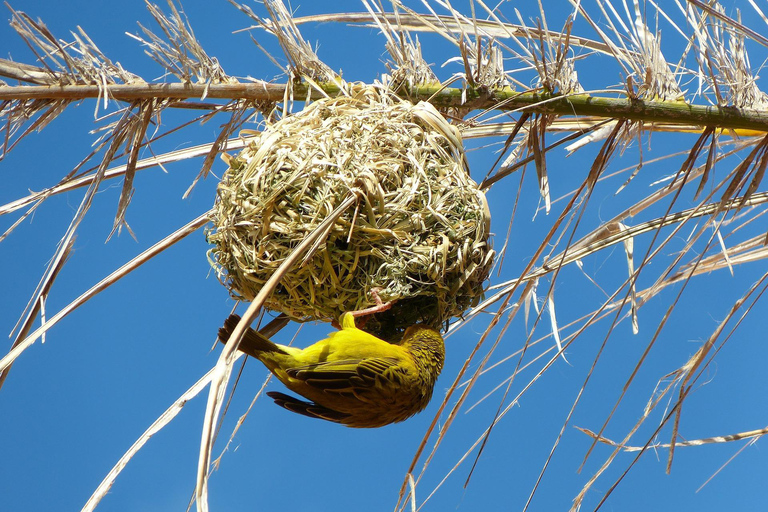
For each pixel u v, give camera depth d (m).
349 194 5.28
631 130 5.59
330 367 5.11
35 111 5.50
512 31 5.80
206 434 3.18
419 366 5.50
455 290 5.56
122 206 5.63
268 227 5.34
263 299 3.67
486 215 5.70
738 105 5.38
